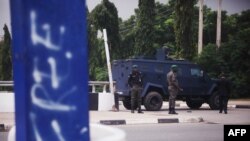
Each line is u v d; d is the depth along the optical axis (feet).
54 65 7.90
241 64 103.71
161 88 61.57
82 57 8.16
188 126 41.60
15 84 7.88
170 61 63.31
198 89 65.77
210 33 144.56
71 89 8.02
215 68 104.63
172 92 53.62
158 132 36.60
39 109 7.72
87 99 8.16
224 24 143.43
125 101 62.69
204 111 62.49
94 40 125.39
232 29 142.82
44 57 7.82
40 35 7.80
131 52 142.82
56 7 7.97
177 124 43.50
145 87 60.34
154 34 125.39
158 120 45.06
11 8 7.91
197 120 46.14
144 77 60.59
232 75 103.60
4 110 52.31
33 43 7.72
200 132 36.83
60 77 7.94
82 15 8.21
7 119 43.24
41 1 7.83
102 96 57.62
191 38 110.52
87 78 8.21
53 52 7.91
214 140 32.04
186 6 110.01
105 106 57.77
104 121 42.27
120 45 127.44
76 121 8.02
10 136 9.32
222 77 57.88
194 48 112.06
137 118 46.06
